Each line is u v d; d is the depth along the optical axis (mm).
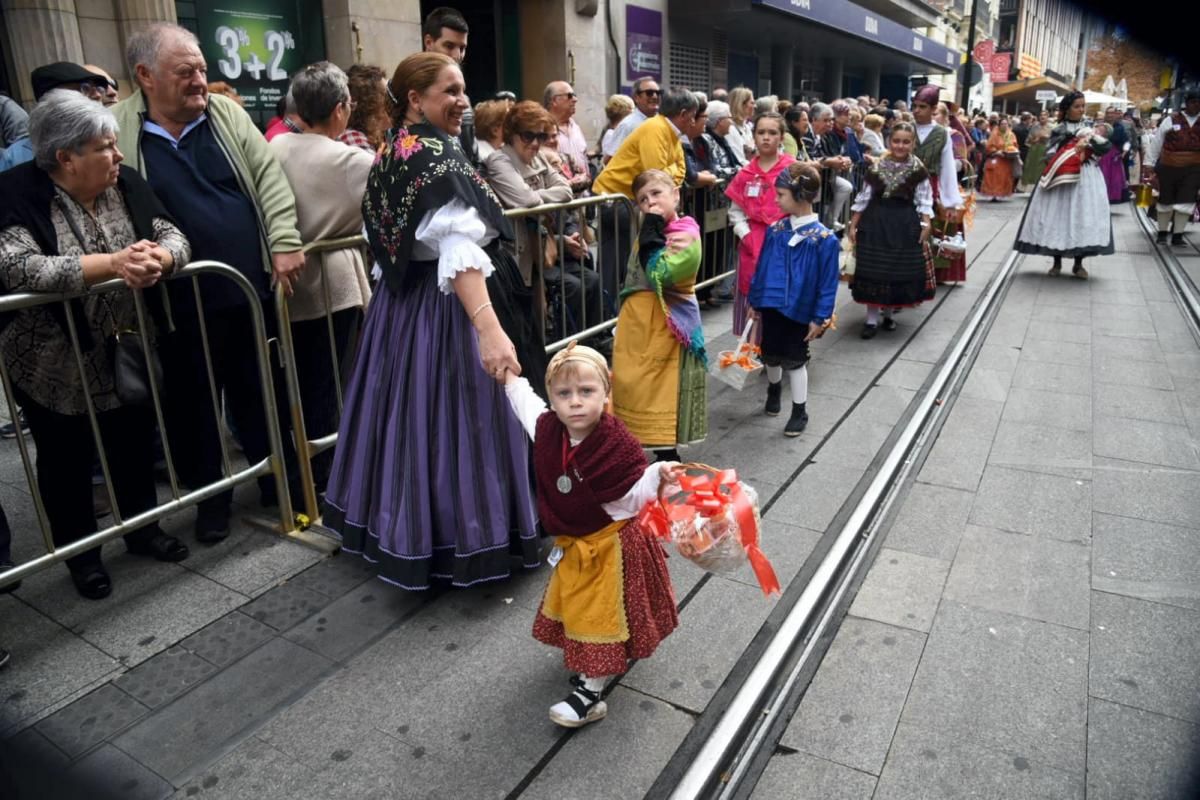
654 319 3781
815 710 2576
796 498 3869
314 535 3518
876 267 6277
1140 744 2412
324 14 7996
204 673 2699
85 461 3109
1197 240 11281
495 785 2268
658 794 2236
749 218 5312
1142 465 4250
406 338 2994
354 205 3625
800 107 8359
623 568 2432
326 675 2697
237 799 2219
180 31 3143
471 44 11266
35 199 2783
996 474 4172
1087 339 6492
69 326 2793
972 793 2254
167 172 3193
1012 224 12602
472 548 3021
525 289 3232
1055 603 3100
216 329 3365
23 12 5723
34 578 3219
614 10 11773
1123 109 16703
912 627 2973
